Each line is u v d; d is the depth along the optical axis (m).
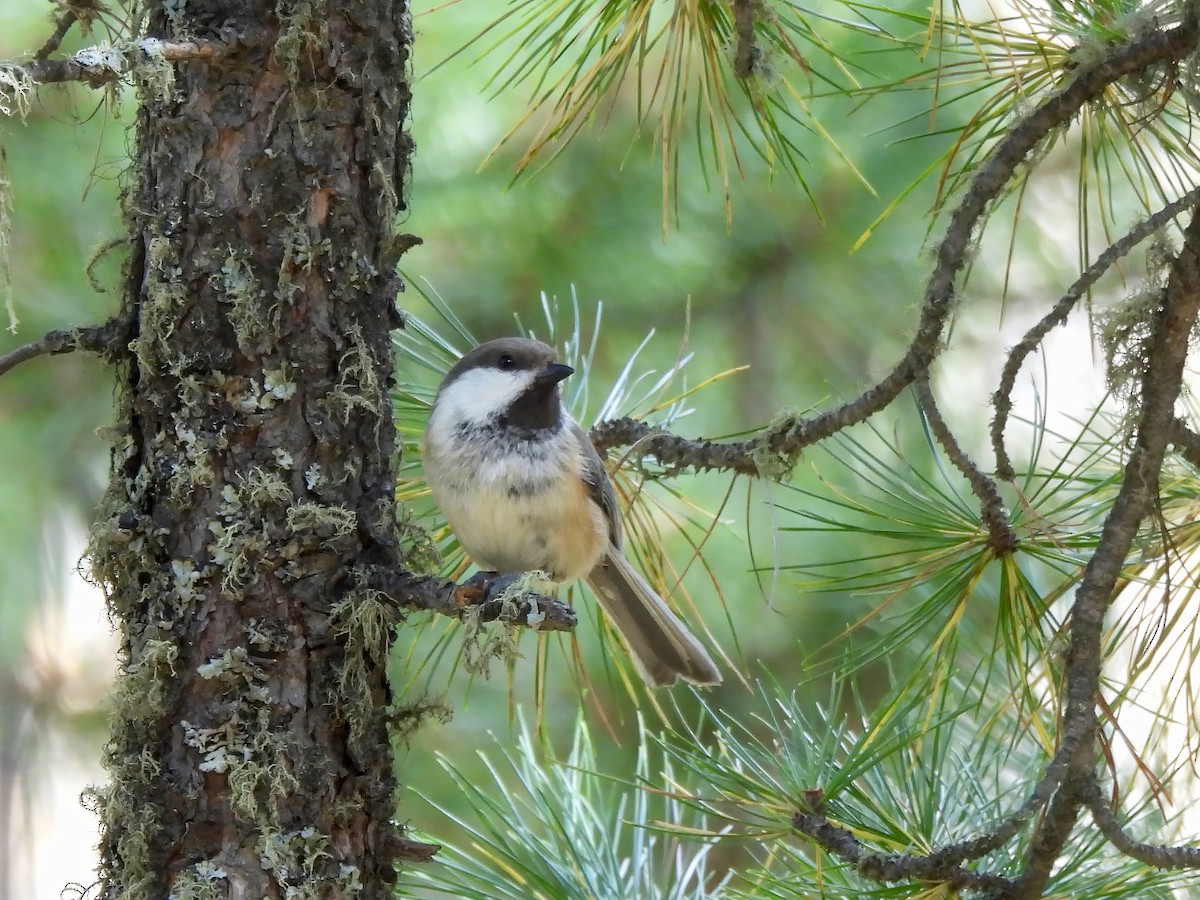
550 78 9.38
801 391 10.67
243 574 4.58
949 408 10.38
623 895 5.21
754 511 9.63
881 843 4.87
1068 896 4.76
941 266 4.84
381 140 4.88
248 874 4.46
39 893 9.27
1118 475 5.29
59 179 8.60
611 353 10.62
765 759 5.12
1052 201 10.34
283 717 4.58
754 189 10.06
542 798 5.46
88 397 9.25
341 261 4.78
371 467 4.87
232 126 4.66
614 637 6.90
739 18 5.16
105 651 9.68
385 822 4.82
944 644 5.45
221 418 4.64
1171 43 4.69
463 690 10.30
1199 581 5.00
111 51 4.12
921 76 5.58
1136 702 5.02
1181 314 4.73
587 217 10.27
